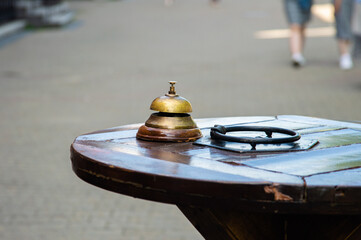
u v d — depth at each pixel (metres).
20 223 4.55
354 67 11.84
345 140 2.28
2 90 10.09
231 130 2.31
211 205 1.72
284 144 2.17
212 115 8.02
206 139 2.25
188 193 1.73
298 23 11.91
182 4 30.06
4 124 7.69
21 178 5.54
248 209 1.70
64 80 10.98
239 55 13.75
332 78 10.71
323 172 1.81
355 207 1.68
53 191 5.23
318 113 7.98
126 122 7.77
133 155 1.99
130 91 9.88
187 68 12.09
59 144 6.73
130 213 4.78
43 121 7.86
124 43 16.09
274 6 28.33
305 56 13.42
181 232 4.41
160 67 12.27
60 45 15.87
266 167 1.87
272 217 2.13
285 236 2.15
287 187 1.67
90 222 4.59
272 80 10.61
